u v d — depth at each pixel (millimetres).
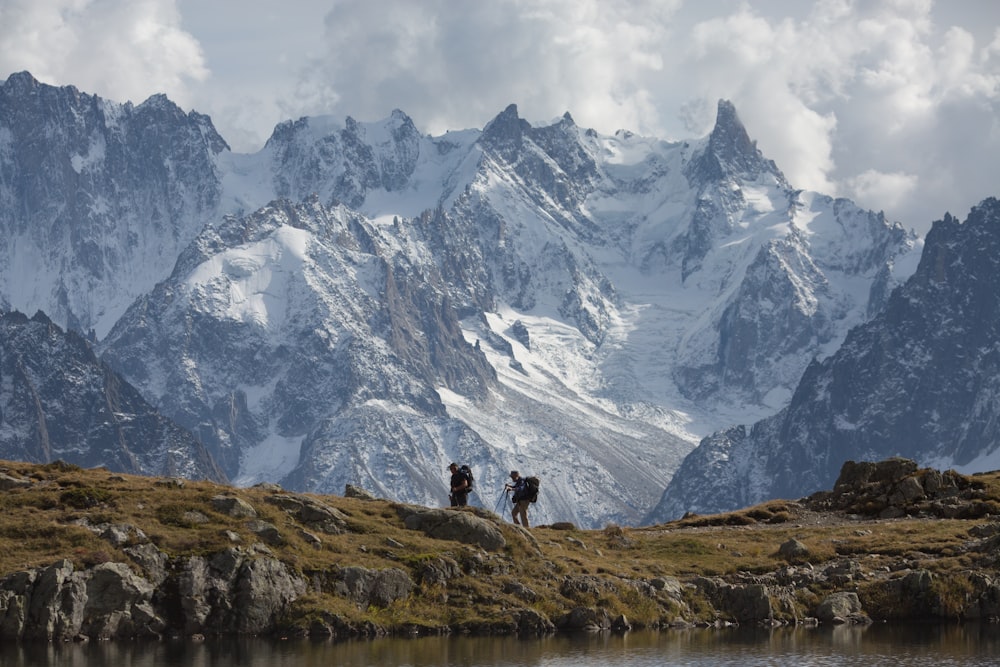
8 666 86812
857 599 110938
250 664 88812
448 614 102562
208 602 97938
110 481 111375
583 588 107125
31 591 94500
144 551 99000
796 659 92688
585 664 90688
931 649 97000
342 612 99625
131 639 95438
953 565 114625
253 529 104312
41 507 104688
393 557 105938
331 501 115500
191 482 114125
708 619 108312
